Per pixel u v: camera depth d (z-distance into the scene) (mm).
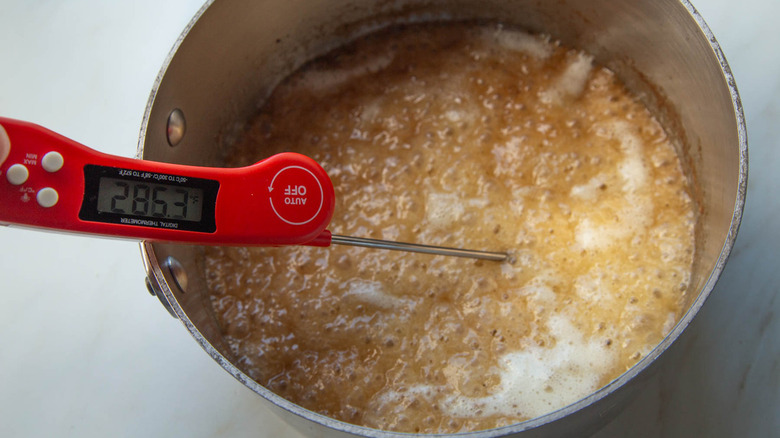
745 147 279
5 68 443
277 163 267
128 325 393
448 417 328
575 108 392
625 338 337
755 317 366
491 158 382
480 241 365
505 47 406
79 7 451
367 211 375
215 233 262
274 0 354
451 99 396
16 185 234
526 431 237
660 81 369
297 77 406
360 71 406
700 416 357
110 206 249
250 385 256
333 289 359
